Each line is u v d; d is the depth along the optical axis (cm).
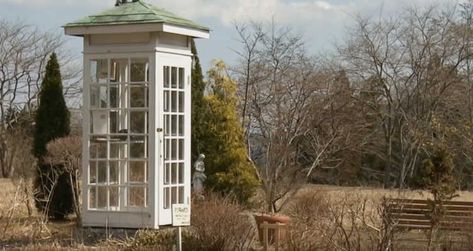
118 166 1409
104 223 1405
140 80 1395
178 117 1424
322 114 2880
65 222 1752
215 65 2092
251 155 2542
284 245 1277
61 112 1934
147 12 1382
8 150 4725
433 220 1384
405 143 4059
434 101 4069
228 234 1270
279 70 2944
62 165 1823
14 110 4869
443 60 4147
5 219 1681
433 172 1420
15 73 4888
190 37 1444
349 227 1423
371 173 4219
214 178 1972
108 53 1399
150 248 1256
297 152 2728
